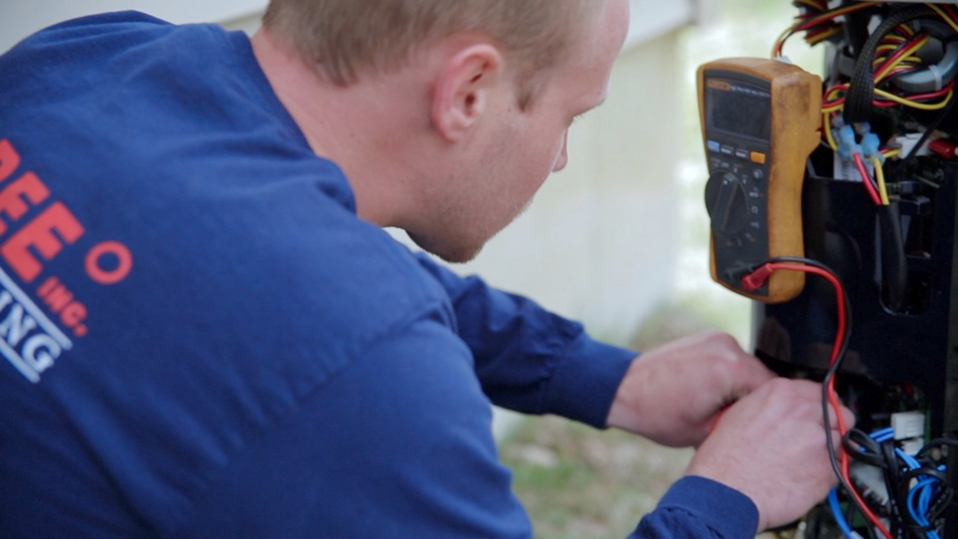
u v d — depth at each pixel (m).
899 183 1.06
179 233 0.81
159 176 0.84
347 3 0.89
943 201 1.01
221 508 0.79
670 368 1.26
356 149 0.95
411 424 0.79
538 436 3.31
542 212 3.38
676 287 4.44
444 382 0.81
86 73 0.95
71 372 0.80
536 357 1.32
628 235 3.98
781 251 1.08
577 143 3.54
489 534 0.84
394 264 0.84
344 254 0.82
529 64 0.93
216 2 1.82
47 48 0.98
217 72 0.91
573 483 3.07
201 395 0.78
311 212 0.83
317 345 0.78
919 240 1.05
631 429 1.29
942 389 1.05
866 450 1.07
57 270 0.82
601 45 0.96
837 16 1.15
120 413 0.79
